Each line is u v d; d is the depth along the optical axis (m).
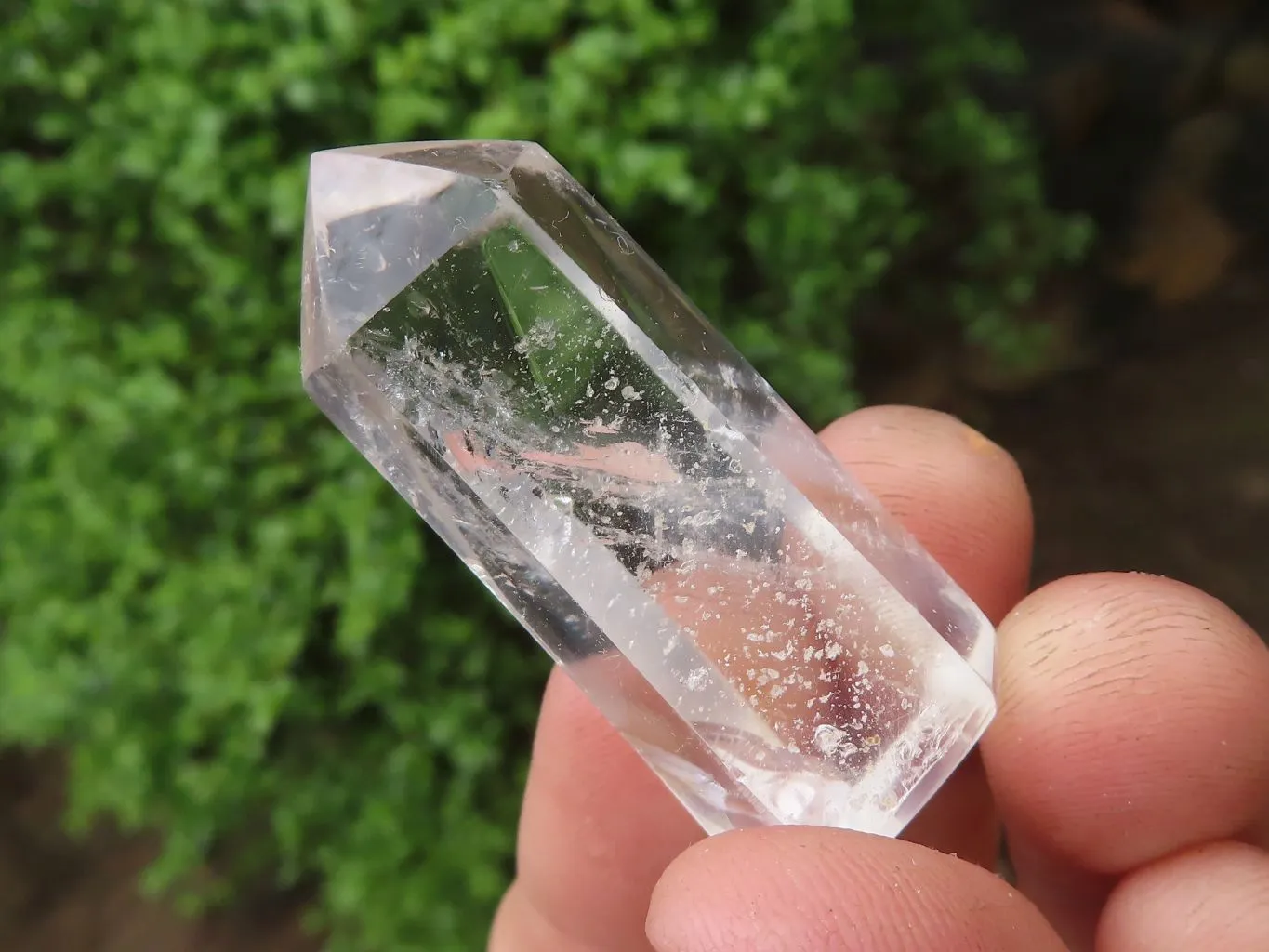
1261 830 0.07
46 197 0.13
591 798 0.09
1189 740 0.07
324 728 0.14
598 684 0.07
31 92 0.14
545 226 0.06
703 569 0.07
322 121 0.12
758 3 0.13
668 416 0.07
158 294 0.14
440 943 0.13
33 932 0.18
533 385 0.06
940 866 0.06
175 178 0.12
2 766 0.19
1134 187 0.19
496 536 0.07
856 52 0.14
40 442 0.13
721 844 0.06
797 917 0.06
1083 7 0.20
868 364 0.17
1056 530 0.18
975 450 0.09
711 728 0.07
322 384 0.07
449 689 0.13
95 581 0.13
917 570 0.07
